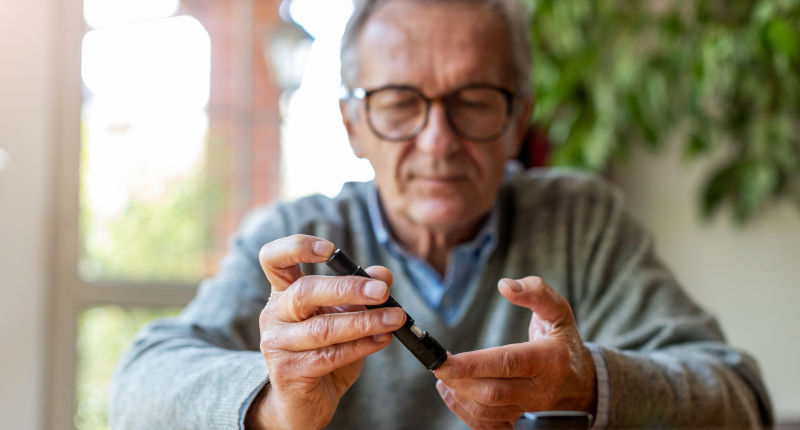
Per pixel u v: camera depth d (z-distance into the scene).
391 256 0.88
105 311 1.69
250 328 0.83
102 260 1.70
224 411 0.65
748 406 0.75
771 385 1.60
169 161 1.75
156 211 1.74
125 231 1.72
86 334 1.67
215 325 0.81
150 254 1.74
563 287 0.88
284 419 0.63
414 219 0.84
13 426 1.56
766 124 1.45
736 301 1.62
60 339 1.64
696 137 1.49
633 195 1.71
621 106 1.43
